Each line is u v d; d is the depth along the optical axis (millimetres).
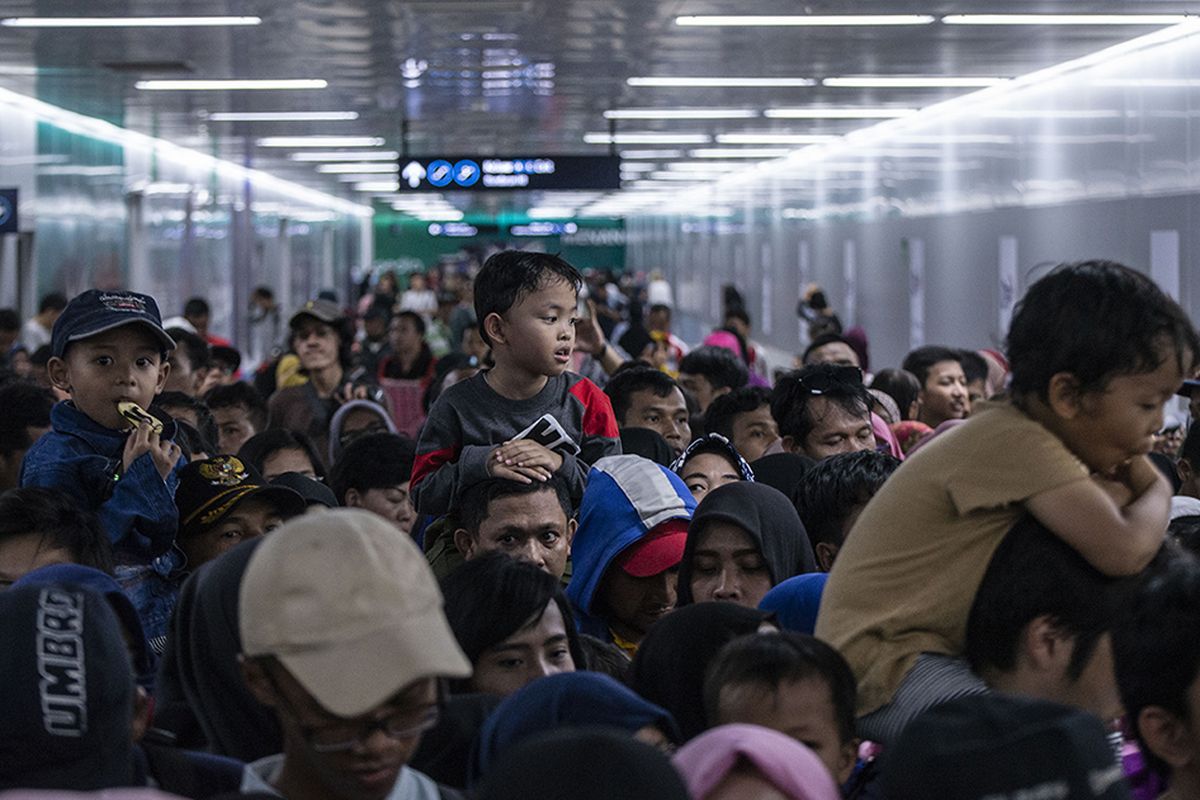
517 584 3404
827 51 15227
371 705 2062
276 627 2111
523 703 2768
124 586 4383
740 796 2127
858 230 26203
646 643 3279
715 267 45250
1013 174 18203
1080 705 2779
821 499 4645
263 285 36938
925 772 1988
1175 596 2498
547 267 4871
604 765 1817
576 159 18641
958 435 2857
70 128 21281
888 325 24328
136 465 4445
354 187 42156
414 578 2160
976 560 2783
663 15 13164
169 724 3250
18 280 19656
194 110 20906
